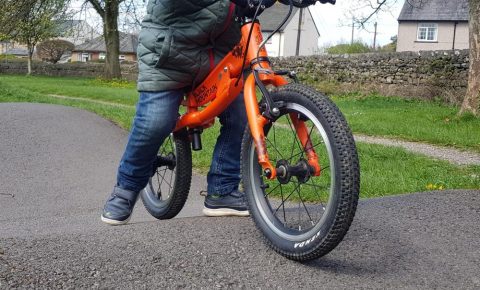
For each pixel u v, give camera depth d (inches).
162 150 159.3
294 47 2576.3
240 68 123.8
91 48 2928.2
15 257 112.5
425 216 153.3
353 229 137.2
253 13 123.2
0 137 383.2
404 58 885.8
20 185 296.0
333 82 965.2
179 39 128.8
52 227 210.7
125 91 1099.9
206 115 135.3
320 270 112.0
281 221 124.6
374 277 110.3
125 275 107.8
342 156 101.1
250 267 112.2
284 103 112.1
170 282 105.9
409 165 333.1
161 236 127.6
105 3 1184.2
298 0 121.9
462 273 115.2
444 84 850.1
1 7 701.3
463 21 1831.9
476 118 580.7
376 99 874.8
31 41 1524.4
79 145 383.6
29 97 690.8
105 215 145.4
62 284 103.3
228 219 144.9
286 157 123.2
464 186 263.7
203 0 126.4
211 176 149.5
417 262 119.3
